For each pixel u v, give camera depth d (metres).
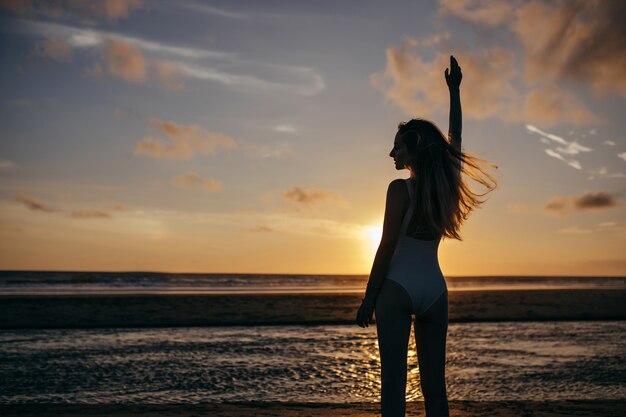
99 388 7.27
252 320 17.72
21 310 19.72
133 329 15.34
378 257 2.56
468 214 2.66
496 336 13.86
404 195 2.55
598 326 16.77
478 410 5.31
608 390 7.34
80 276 81.00
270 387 7.34
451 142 2.82
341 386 7.43
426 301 2.55
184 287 53.69
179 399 6.59
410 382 7.46
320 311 20.98
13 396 6.77
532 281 112.69
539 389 7.37
